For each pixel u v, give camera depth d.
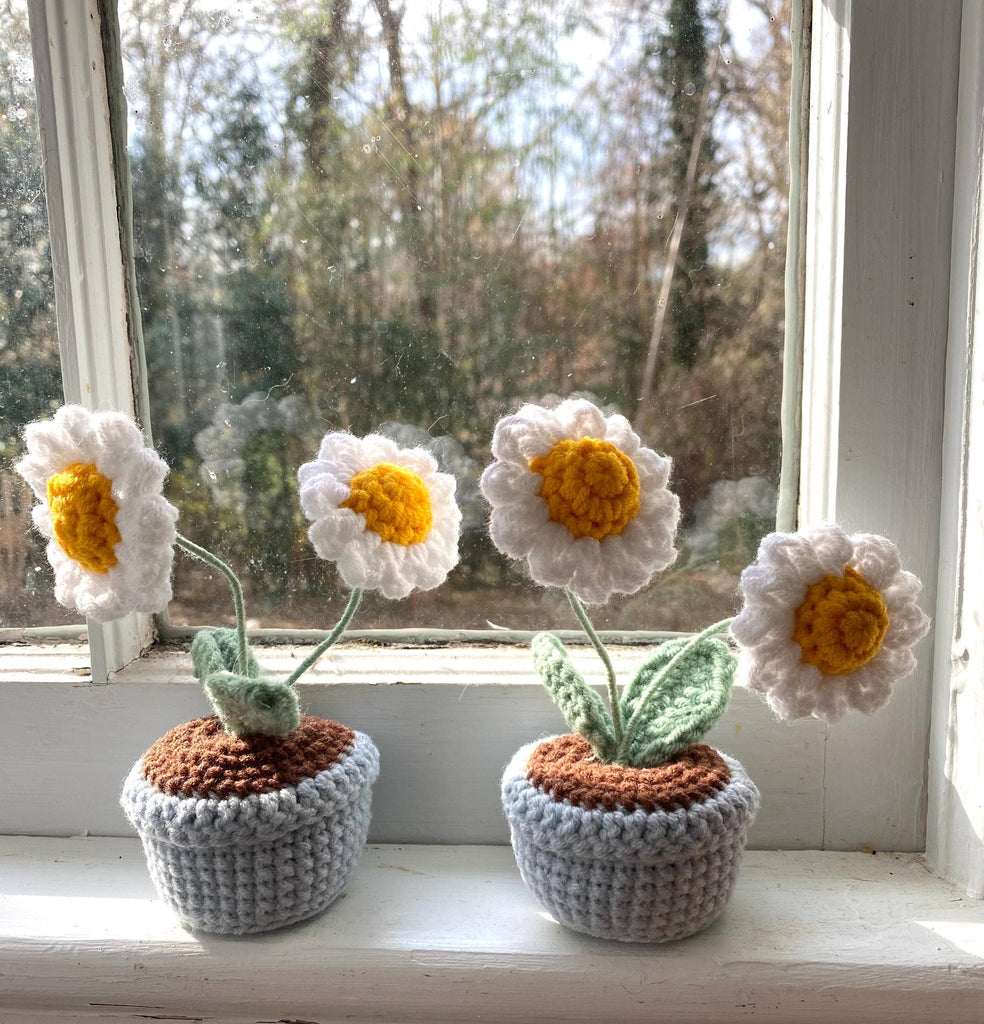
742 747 0.35
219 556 0.38
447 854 0.36
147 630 0.38
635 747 0.31
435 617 0.38
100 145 0.35
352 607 0.32
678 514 0.28
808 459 0.36
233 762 0.30
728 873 0.29
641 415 0.37
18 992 0.31
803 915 0.31
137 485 0.27
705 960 0.29
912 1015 0.29
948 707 0.33
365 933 0.31
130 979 0.30
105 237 0.36
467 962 0.30
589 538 0.27
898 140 0.32
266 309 0.37
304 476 0.29
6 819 0.37
